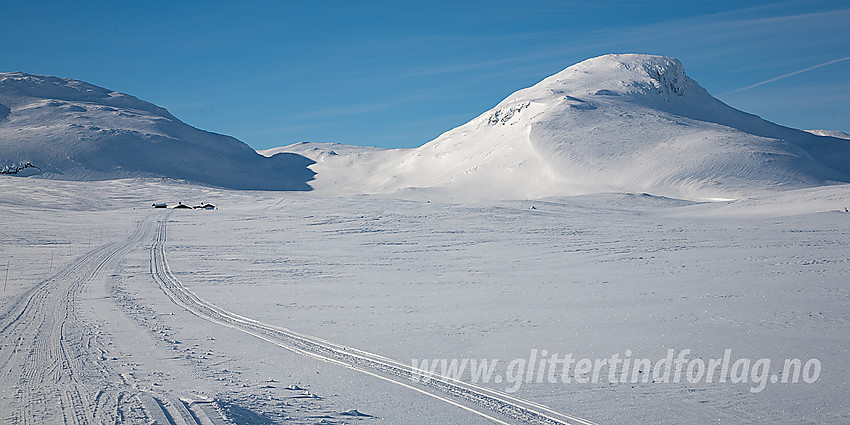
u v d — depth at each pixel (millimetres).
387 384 8031
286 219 49094
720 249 27359
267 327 12594
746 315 12805
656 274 20500
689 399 7457
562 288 18078
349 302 16266
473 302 15859
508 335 11484
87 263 26234
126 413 5789
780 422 6609
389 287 19438
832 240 28969
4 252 29766
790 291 15680
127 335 11430
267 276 22734
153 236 39375
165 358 9406
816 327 11461
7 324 12484
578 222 45188
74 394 6676
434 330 12086
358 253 30672
